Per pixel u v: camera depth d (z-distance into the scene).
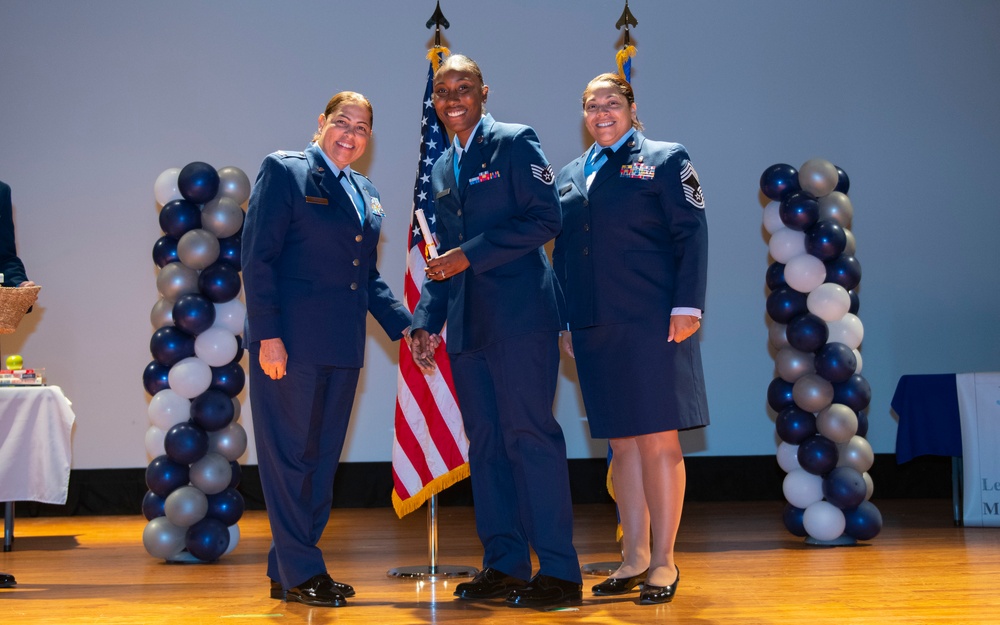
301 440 2.82
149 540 3.84
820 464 4.12
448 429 3.62
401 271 6.12
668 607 2.70
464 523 5.20
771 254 4.41
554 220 2.71
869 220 6.46
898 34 6.54
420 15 6.26
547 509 2.72
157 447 4.01
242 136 6.12
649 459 2.87
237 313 4.06
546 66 6.31
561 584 2.72
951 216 6.51
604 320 2.85
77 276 5.98
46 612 2.79
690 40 6.39
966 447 4.59
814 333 4.21
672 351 2.83
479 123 2.85
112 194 6.02
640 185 2.87
